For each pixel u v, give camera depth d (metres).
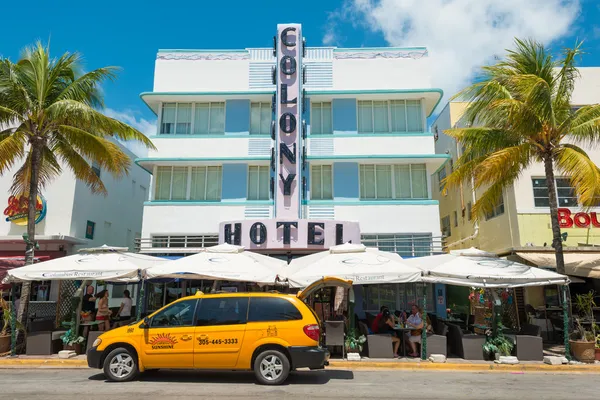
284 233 17.66
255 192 20.67
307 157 20.44
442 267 12.12
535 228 17.91
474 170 14.11
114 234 25.64
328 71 21.52
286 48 21.09
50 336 12.70
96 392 8.24
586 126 13.39
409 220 19.88
